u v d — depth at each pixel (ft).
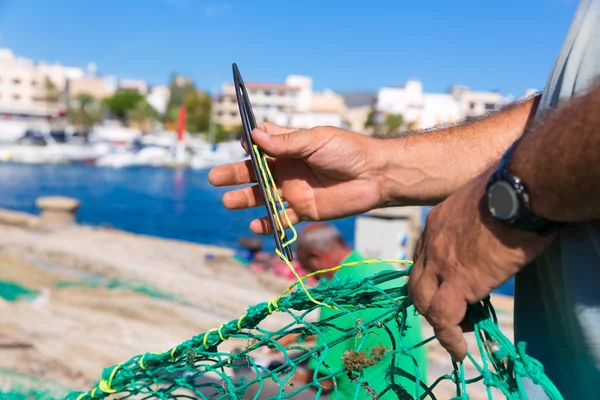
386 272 5.16
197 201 143.74
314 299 5.41
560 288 4.46
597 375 4.35
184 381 6.33
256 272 34.53
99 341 21.50
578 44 4.52
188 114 374.84
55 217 52.70
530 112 6.20
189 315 25.18
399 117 335.06
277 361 12.09
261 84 382.22
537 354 4.79
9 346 20.25
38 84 395.96
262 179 5.84
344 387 8.40
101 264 33.22
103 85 449.06
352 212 6.25
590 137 3.49
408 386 8.76
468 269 4.06
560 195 3.65
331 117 360.69
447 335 4.22
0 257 34.63
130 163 247.70
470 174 6.09
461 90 378.32
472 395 14.29
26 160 237.45
